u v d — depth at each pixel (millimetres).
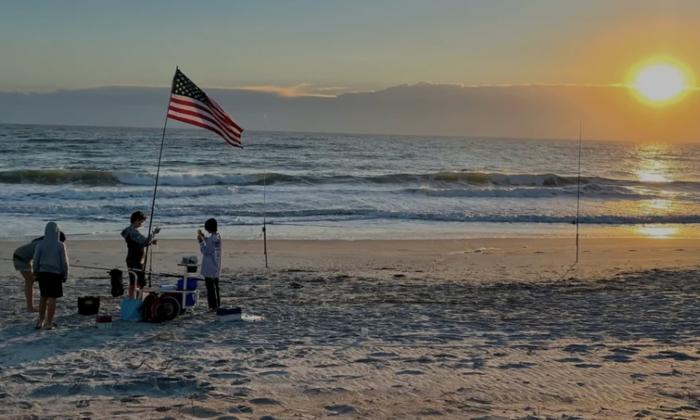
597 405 6762
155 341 9688
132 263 11938
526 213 30922
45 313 11586
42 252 10328
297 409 6629
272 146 94250
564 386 7469
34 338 9812
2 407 6652
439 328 10852
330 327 10883
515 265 19078
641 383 7574
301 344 9641
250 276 16531
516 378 7805
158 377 7695
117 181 37562
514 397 7070
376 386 7473
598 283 16156
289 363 8500
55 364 8398
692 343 9672
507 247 22531
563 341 9859
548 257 20641
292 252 20688
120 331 10391
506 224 28656
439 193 36219
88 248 20375
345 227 26562
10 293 13719
